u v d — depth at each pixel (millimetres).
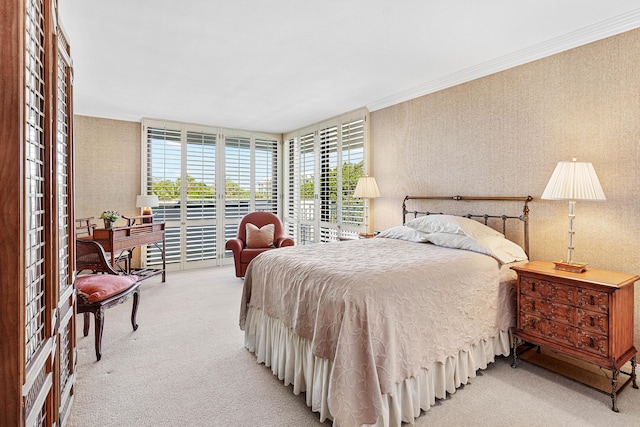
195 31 2459
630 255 2234
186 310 3514
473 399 1979
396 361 1714
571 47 2496
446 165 3449
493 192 3031
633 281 2018
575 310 2059
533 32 2447
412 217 3855
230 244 4590
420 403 1841
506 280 2432
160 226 4668
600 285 1925
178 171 5332
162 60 2969
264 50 2764
